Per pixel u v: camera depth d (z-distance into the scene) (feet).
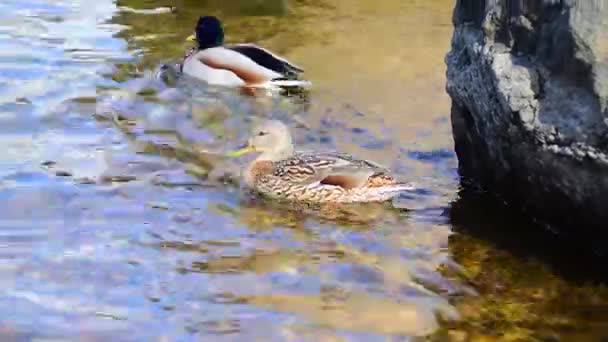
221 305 30.40
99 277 31.83
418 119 48.62
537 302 31.07
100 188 39.11
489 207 38.17
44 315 29.27
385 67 57.47
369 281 32.35
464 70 37.45
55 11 68.33
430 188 40.11
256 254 34.19
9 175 39.86
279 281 32.14
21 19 65.51
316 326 29.30
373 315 30.07
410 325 29.53
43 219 35.96
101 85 52.95
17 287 30.86
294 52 60.39
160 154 43.47
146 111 49.32
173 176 41.01
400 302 30.96
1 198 37.52
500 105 34.22
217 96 52.54
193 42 61.67
